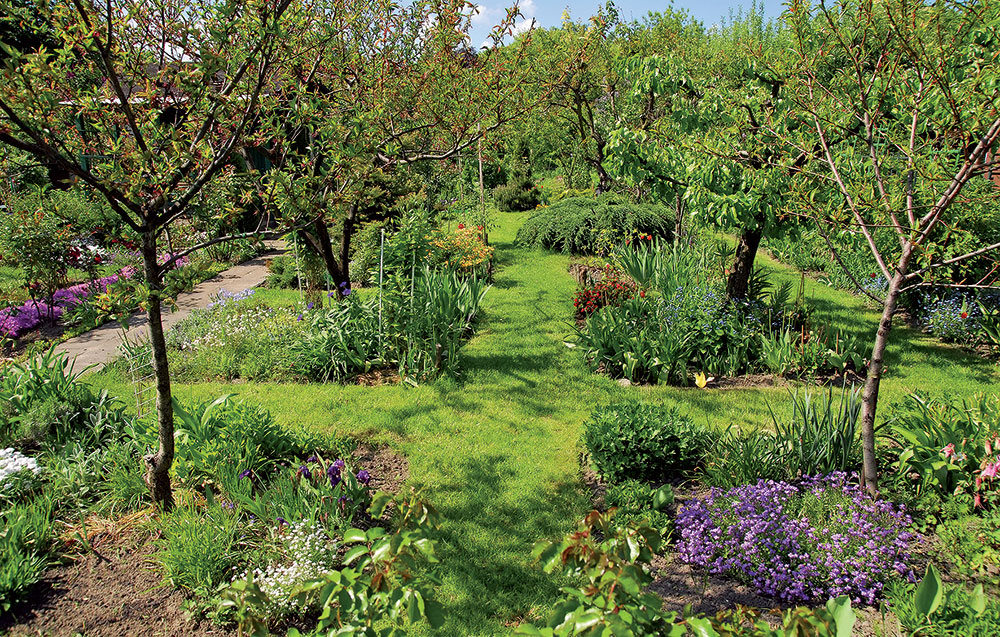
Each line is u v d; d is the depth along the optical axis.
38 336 8.92
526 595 3.79
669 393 6.82
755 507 4.22
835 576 3.67
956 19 4.11
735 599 3.71
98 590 3.78
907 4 3.88
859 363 7.16
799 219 6.46
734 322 7.54
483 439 5.79
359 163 4.77
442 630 3.51
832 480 4.47
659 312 7.76
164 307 10.41
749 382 7.16
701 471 5.01
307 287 10.92
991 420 4.59
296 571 3.67
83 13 3.39
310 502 4.38
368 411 6.38
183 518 4.16
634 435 4.95
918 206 4.11
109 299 3.55
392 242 9.26
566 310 10.09
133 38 4.02
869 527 3.93
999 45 4.02
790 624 1.96
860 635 3.34
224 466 4.66
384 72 7.58
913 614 3.24
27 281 9.23
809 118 5.04
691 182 7.38
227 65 3.74
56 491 4.61
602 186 19.48
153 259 3.95
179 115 4.18
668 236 14.59
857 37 4.50
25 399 5.50
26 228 8.45
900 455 4.50
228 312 9.23
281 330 8.20
